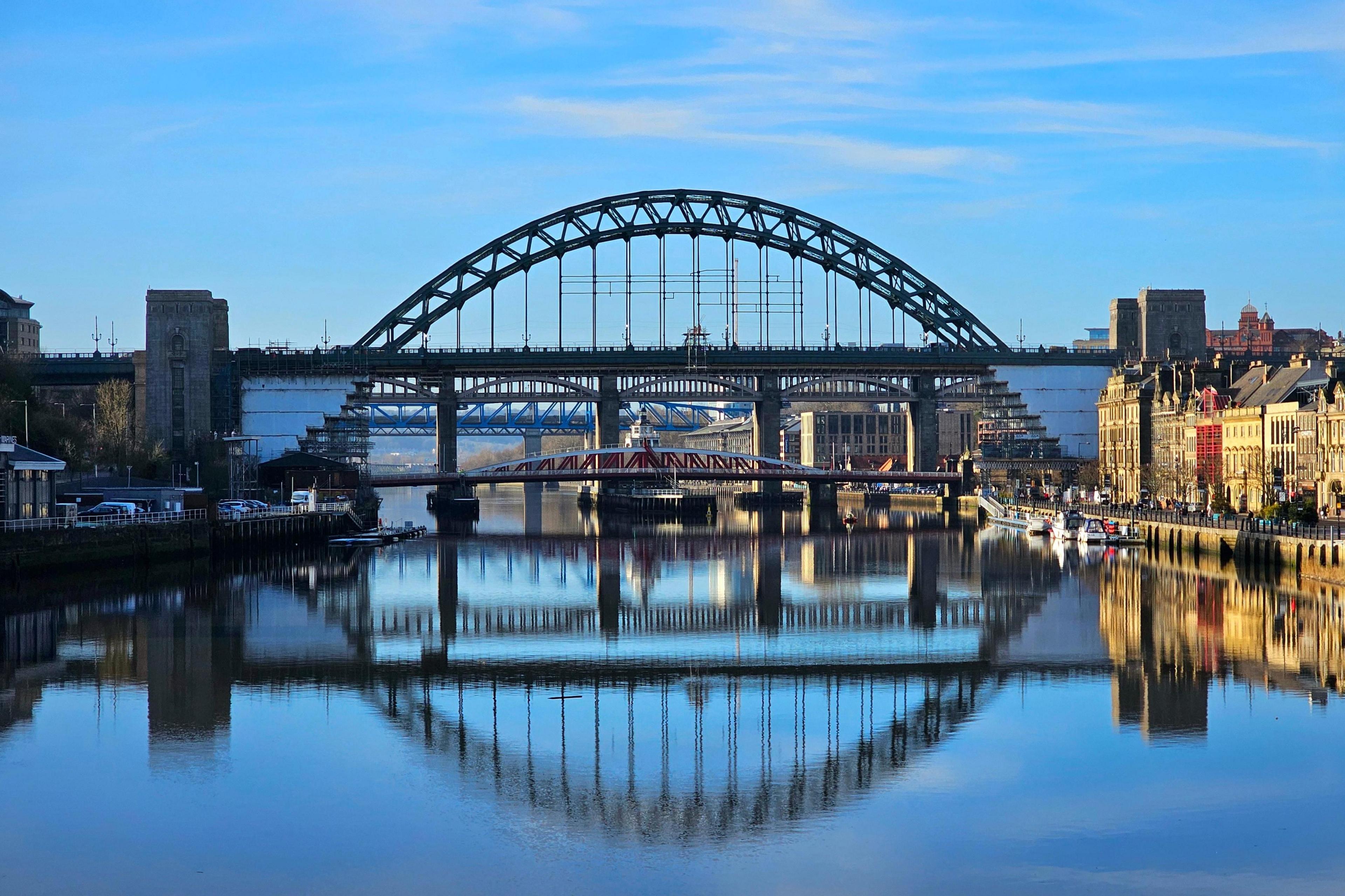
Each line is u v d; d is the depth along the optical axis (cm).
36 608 13425
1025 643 11700
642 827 7112
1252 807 7225
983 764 8056
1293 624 12312
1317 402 19125
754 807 7406
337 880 6462
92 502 19175
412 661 11056
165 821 7162
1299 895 6188
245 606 13950
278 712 9269
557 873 6556
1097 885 6319
